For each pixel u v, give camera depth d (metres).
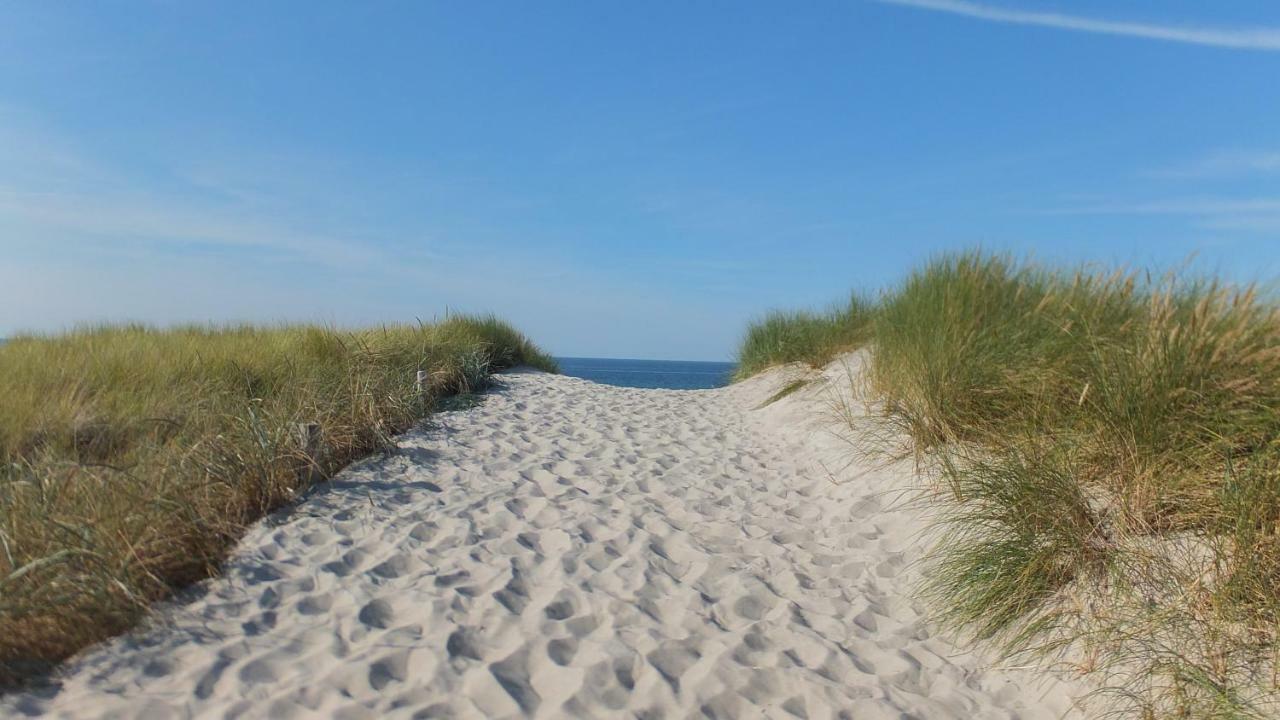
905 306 7.82
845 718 2.92
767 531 5.03
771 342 12.27
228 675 2.90
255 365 7.93
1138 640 3.14
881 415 6.71
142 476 4.39
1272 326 4.52
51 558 3.18
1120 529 3.74
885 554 4.56
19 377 6.55
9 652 2.88
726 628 3.61
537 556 4.35
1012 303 6.73
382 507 5.05
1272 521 3.34
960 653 3.50
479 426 7.85
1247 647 2.94
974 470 4.62
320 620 3.43
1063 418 4.86
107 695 2.73
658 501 5.58
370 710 2.71
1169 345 4.37
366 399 6.97
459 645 3.25
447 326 12.68
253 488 4.83
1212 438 4.05
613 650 3.27
